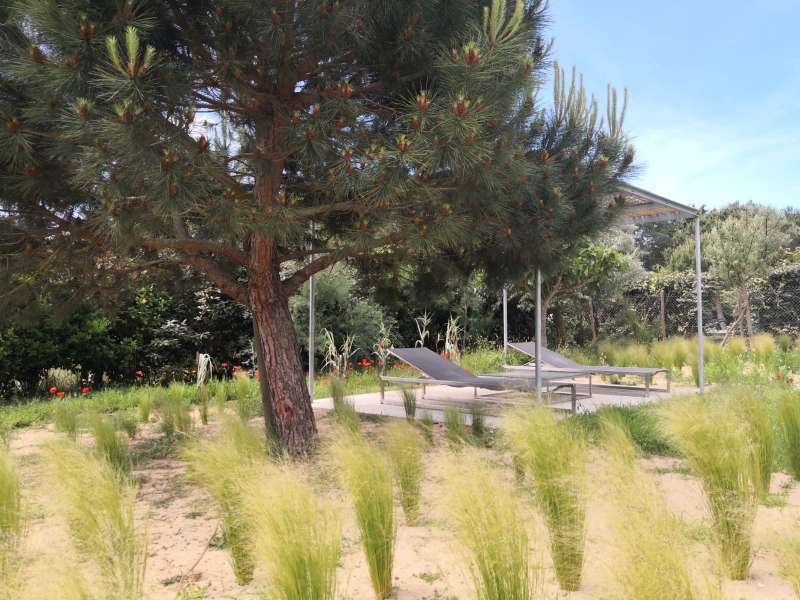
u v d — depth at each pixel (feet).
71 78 8.92
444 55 10.91
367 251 14.69
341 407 19.22
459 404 23.68
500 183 12.14
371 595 7.41
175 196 9.32
